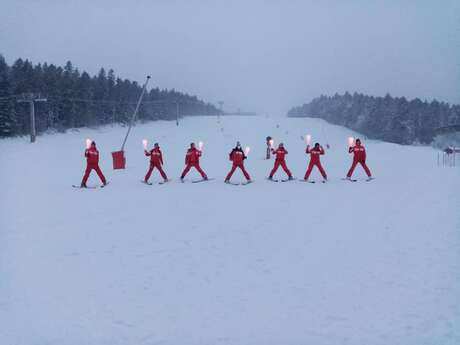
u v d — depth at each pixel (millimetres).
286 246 8148
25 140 52562
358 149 18531
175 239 8750
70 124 70438
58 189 16531
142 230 9562
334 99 136375
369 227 9625
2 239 8828
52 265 7117
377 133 93750
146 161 30438
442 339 4539
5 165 26609
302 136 71875
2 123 55844
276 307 5402
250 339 4633
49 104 66125
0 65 58625
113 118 83250
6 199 14078
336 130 96938
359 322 4961
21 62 64188
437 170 23500
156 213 11555
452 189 15438
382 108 96750
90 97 76125
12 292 5953
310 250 7859
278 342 4559
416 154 39344
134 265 7102
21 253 7797
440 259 7145
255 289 6000
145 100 97438
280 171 23609
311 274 6551
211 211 11789
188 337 4699
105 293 5922
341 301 5535
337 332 4742
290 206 12469
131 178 20281
